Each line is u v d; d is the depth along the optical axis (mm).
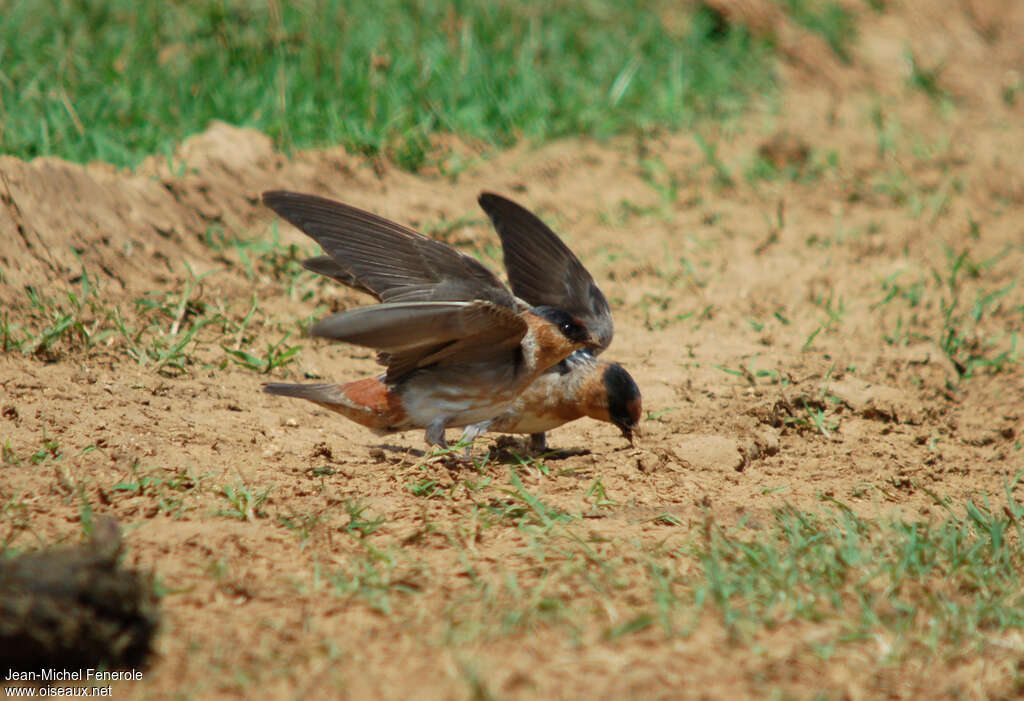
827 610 7770
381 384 10875
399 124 19750
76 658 6629
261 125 18938
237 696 6543
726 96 23109
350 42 21094
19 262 13367
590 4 24422
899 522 9211
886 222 19203
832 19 26766
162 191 16062
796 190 20266
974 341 15492
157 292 14305
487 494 10148
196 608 7605
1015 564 8859
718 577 7848
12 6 20703
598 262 17266
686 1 25562
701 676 6891
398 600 7816
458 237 17312
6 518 8758
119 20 20781
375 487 10219
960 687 6969
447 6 22750
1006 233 19141
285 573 8188
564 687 6695
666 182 19891
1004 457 12352
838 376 14000
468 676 6695
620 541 8859
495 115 20922
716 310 16188
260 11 21422
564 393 11570
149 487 9594
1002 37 28906
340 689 6629
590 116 21312
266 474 10344
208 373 12820
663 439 12156
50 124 17469
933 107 24797
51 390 11492
